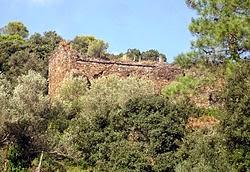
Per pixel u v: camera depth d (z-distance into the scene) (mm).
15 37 68312
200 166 20500
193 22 23266
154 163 24766
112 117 27031
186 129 26422
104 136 26422
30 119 25250
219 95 21469
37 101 26234
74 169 25859
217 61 22844
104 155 25688
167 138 25359
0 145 25391
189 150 23750
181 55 23609
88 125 27094
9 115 24516
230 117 19672
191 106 28453
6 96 25625
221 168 19781
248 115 19500
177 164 23781
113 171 24641
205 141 21969
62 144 26172
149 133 25703
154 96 27562
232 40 22188
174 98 27969
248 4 22188
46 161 25969
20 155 25781
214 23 23016
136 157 24781
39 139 25891
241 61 21516
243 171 19281
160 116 26172
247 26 21500
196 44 23031
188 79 23781
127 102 27734
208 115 28391
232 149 19703
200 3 23562
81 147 26547
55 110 28109
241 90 19891
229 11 22469
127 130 26578
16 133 25250
